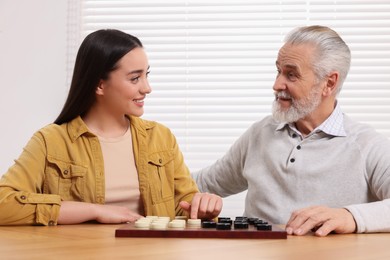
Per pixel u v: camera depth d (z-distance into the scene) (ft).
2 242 3.64
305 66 6.07
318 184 6.14
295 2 9.38
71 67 9.45
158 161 6.09
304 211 4.46
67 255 3.06
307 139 6.28
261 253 3.24
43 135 5.72
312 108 6.16
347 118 6.45
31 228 4.61
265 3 9.41
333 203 6.09
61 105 9.42
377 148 6.07
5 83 9.46
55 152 5.69
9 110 9.43
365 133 6.21
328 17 9.35
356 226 4.49
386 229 4.54
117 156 5.98
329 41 6.14
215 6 9.53
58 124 5.95
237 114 9.43
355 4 9.39
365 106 9.31
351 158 6.11
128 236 3.91
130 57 5.74
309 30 6.19
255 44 9.44
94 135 5.84
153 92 9.49
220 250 3.33
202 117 9.39
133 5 9.59
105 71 5.74
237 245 3.56
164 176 6.14
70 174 5.71
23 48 9.48
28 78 9.46
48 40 9.48
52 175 5.66
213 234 3.89
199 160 9.39
